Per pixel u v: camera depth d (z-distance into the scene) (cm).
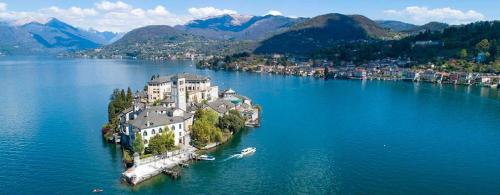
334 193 14938
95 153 18575
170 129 18888
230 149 19588
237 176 16300
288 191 15050
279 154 18988
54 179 15700
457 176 16700
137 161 16388
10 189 14812
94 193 14575
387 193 15025
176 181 15675
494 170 17388
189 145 19550
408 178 16400
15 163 17350
